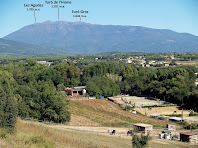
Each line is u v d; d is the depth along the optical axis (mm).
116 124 63375
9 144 20953
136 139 27531
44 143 23703
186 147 42062
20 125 30922
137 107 99562
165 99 117188
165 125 67250
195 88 113250
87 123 61969
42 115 58656
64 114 59469
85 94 114125
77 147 26406
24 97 60031
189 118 80125
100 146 29969
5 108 26281
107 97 121750
